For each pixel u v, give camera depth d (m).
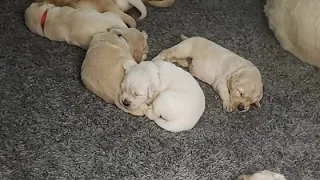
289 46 1.39
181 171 1.11
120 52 1.22
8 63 1.33
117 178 1.09
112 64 1.20
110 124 1.19
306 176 1.12
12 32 1.42
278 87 1.31
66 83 1.28
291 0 1.35
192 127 1.18
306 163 1.14
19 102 1.23
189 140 1.17
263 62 1.38
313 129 1.21
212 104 1.26
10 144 1.14
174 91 1.15
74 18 1.34
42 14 1.38
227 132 1.19
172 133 1.18
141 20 1.47
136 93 1.14
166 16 1.50
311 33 1.30
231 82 1.21
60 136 1.16
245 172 1.12
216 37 1.45
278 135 1.20
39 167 1.10
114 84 1.18
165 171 1.11
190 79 1.17
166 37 1.43
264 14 1.53
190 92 1.15
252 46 1.43
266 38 1.45
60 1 1.42
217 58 1.26
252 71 1.21
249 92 1.20
